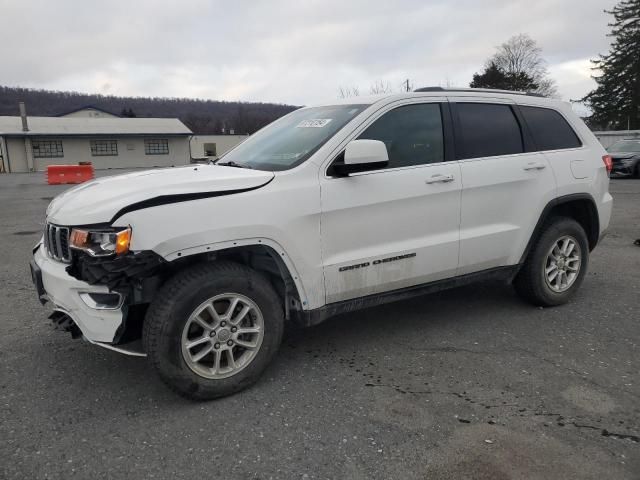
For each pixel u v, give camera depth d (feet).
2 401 11.01
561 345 13.48
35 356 13.23
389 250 12.66
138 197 10.15
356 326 15.01
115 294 10.14
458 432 9.68
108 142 159.74
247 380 11.19
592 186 16.29
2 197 59.06
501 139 14.79
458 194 13.60
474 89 14.84
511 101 15.34
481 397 10.93
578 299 17.07
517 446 9.22
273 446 9.36
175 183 10.78
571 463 8.74
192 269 10.61
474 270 14.44
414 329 14.71
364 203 12.17
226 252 11.14
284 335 14.44
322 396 11.09
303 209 11.41
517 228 14.82
